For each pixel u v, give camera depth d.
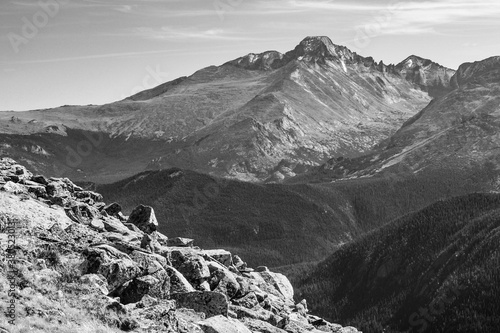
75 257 47.94
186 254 61.59
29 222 53.94
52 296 41.75
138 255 51.31
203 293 51.78
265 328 55.16
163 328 43.78
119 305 43.84
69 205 63.25
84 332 39.31
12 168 68.25
